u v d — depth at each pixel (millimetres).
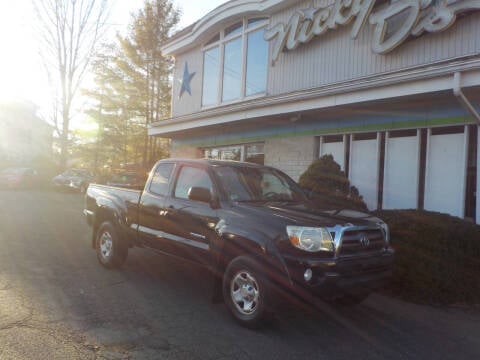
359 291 4195
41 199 16984
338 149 9414
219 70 13812
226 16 12938
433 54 8055
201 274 6418
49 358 3467
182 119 12492
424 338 4293
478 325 4711
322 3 10422
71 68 23516
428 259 5566
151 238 5602
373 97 7227
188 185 5375
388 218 6242
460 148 7270
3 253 7035
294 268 3932
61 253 7344
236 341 3994
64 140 24078
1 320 4203
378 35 8695
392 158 8320
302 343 4027
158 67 23047
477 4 7188
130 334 4043
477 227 6051
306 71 10664
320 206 5062
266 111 9539
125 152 24359
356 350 3930
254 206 4664
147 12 22875
